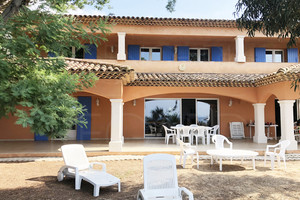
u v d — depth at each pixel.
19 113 3.05
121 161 10.06
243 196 5.98
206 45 17.22
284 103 11.82
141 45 16.94
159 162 5.26
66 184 6.97
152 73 15.22
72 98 4.30
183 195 6.04
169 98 17.16
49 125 3.36
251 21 5.18
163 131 17.03
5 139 15.66
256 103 14.25
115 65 11.59
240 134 16.89
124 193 6.20
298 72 10.35
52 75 4.11
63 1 4.09
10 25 3.48
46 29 3.52
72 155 7.36
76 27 4.02
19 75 3.84
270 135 17.06
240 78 14.08
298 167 9.23
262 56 16.94
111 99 11.35
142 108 16.91
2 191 6.26
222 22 15.70
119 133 11.39
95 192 5.93
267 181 7.25
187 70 15.98
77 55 16.11
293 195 6.05
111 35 15.75
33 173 8.14
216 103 17.36
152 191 4.99
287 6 4.44
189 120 17.14
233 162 10.10
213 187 6.67
